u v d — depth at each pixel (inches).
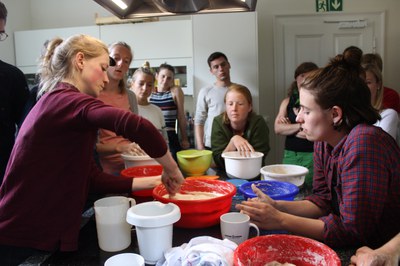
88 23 173.2
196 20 139.2
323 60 158.6
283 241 35.2
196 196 51.9
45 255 42.0
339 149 42.8
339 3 155.0
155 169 64.0
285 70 160.6
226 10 86.0
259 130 85.1
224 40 138.9
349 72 41.2
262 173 62.4
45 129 41.2
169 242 38.6
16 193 42.7
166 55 148.0
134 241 44.4
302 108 43.6
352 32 156.3
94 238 46.0
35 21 176.4
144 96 106.6
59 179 42.3
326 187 49.6
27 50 159.8
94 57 46.4
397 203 39.7
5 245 42.6
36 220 42.6
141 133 39.7
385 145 38.8
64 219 42.6
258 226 42.6
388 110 75.6
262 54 161.0
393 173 38.9
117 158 75.7
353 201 38.1
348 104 40.7
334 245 40.2
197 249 33.5
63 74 45.4
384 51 155.3
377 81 75.4
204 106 135.1
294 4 156.9
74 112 40.4
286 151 109.7
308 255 34.4
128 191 53.0
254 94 139.9
